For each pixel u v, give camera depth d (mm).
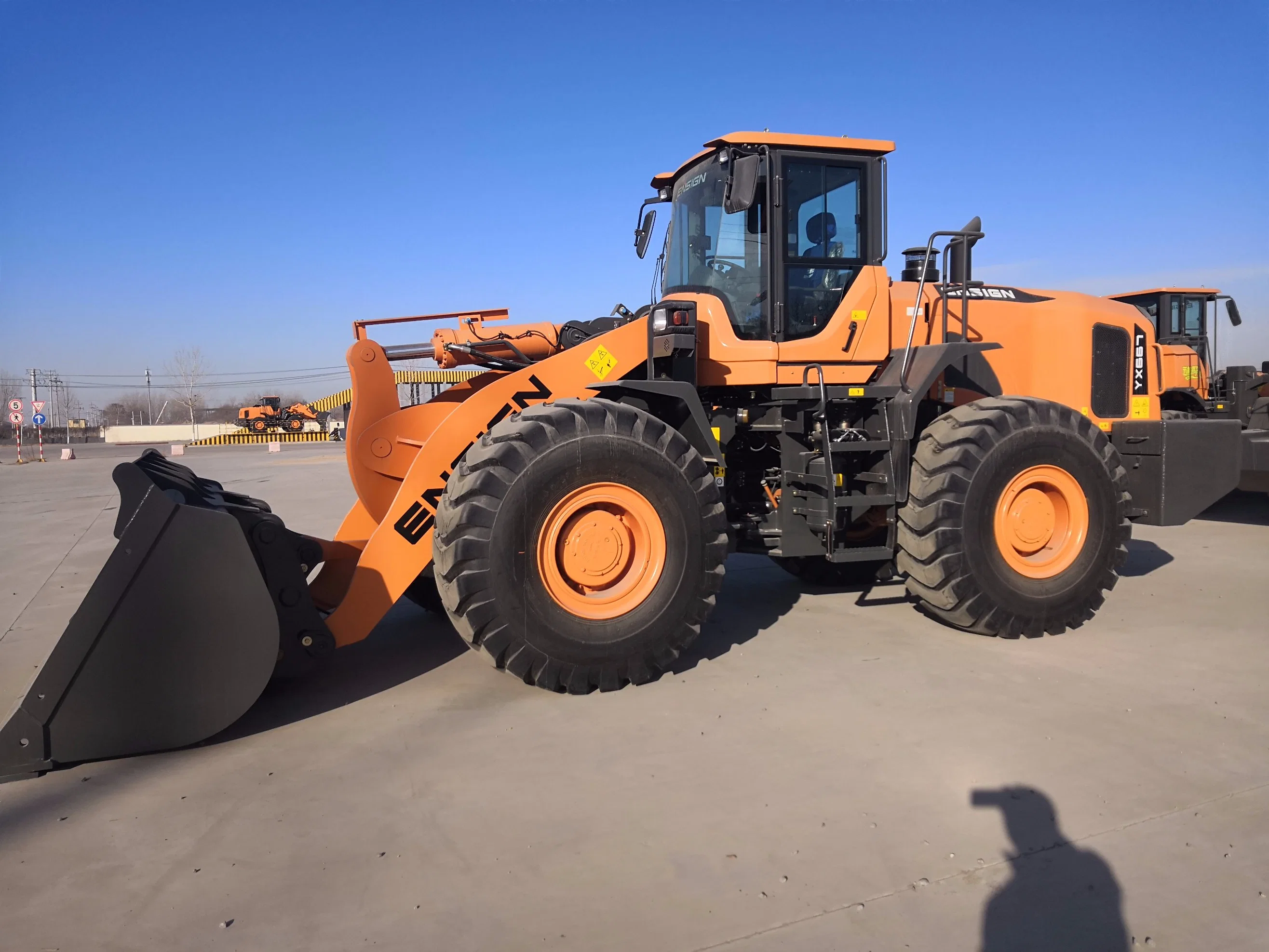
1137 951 1882
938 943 1910
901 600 5250
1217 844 2309
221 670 3084
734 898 2090
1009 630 4273
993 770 2766
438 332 4723
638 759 2910
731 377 4496
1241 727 3102
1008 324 5371
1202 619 4652
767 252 4461
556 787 2711
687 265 4836
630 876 2189
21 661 4332
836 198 4613
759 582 5848
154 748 3020
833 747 2971
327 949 1921
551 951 1896
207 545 3055
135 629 2975
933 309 4914
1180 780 2674
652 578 3684
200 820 2551
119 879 2230
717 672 3830
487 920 2018
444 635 4609
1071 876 2164
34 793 2756
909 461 4348
